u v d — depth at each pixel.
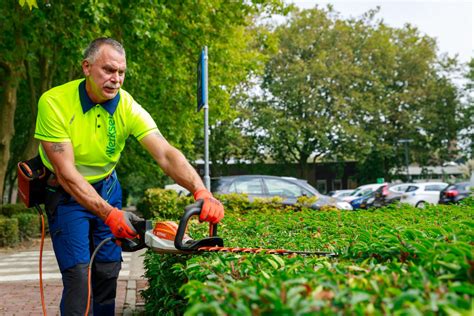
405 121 43.38
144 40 14.02
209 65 18.53
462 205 8.00
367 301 1.60
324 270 2.16
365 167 48.56
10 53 15.17
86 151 3.62
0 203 15.54
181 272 3.28
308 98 39.81
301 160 43.78
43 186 3.67
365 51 42.59
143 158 24.20
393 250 2.59
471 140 46.62
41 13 12.80
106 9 13.36
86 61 3.51
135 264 9.84
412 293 1.55
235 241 4.40
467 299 1.62
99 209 3.29
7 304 6.52
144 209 18.20
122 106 3.70
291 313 1.44
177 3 15.52
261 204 11.46
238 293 1.64
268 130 40.03
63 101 3.52
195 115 20.58
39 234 15.96
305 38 40.88
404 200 25.58
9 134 15.67
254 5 16.78
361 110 41.41
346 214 6.72
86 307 3.53
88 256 3.59
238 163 45.22
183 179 3.58
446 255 1.96
